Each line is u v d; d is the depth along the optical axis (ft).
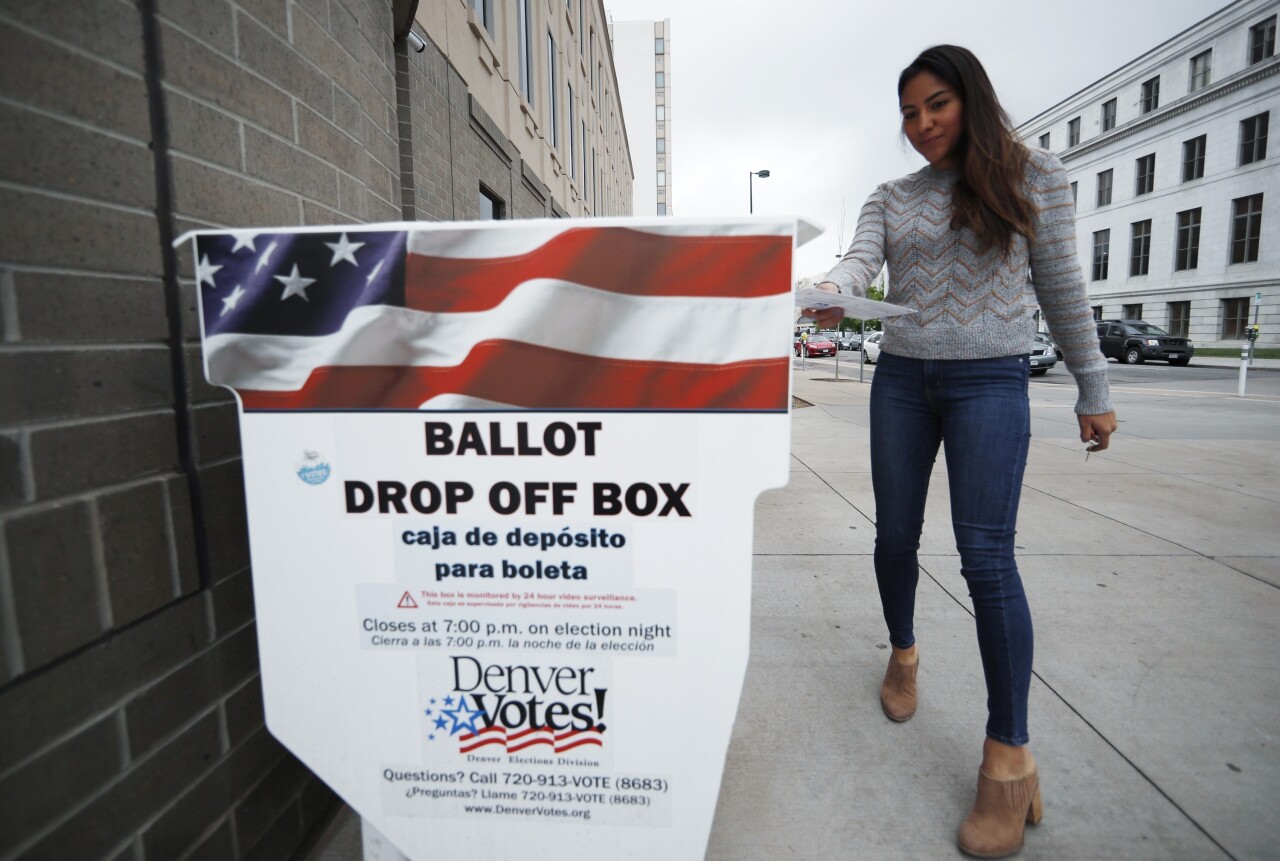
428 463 3.61
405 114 12.19
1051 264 5.34
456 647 3.79
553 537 3.64
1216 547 12.09
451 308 3.47
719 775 3.79
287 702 3.91
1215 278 98.27
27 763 3.05
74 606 3.31
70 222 3.32
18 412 3.05
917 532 6.26
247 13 4.69
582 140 48.88
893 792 5.94
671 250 3.34
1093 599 9.79
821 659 8.23
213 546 4.34
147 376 3.82
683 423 3.48
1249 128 93.35
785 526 13.64
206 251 3.46
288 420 3.63
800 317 5.34
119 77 3.61
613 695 3.77
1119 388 47.21
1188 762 6.23
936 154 5.41
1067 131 129.59
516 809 3.95
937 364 5.50
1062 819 5.54
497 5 22.13
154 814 3.83
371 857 4.22
